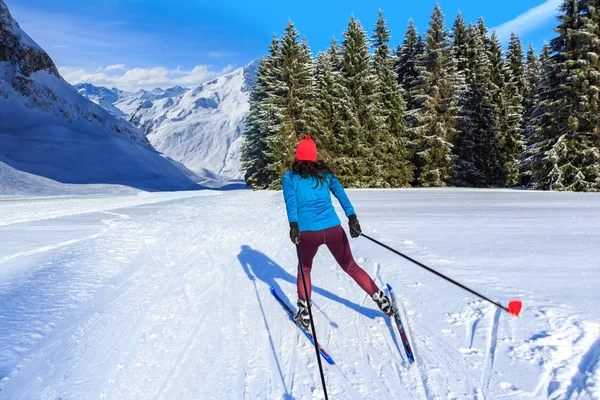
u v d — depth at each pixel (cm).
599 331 283
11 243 754
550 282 402
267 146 3600
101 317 378
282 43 3575
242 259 611
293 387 255
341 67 3678
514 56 4372
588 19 2539
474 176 3628
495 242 621
